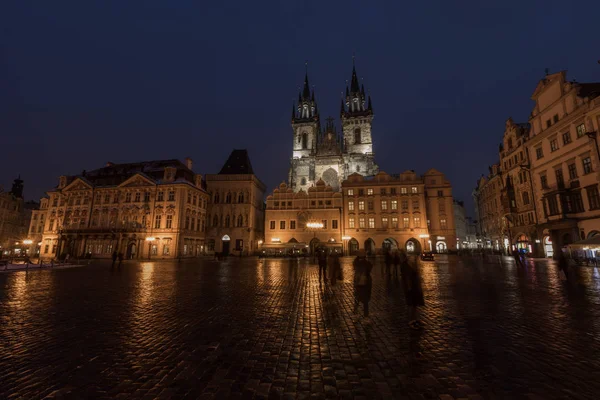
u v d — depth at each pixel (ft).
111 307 37.60
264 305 38.68
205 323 29.86
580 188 115.85
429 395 15.66
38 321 30.55
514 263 117.08
